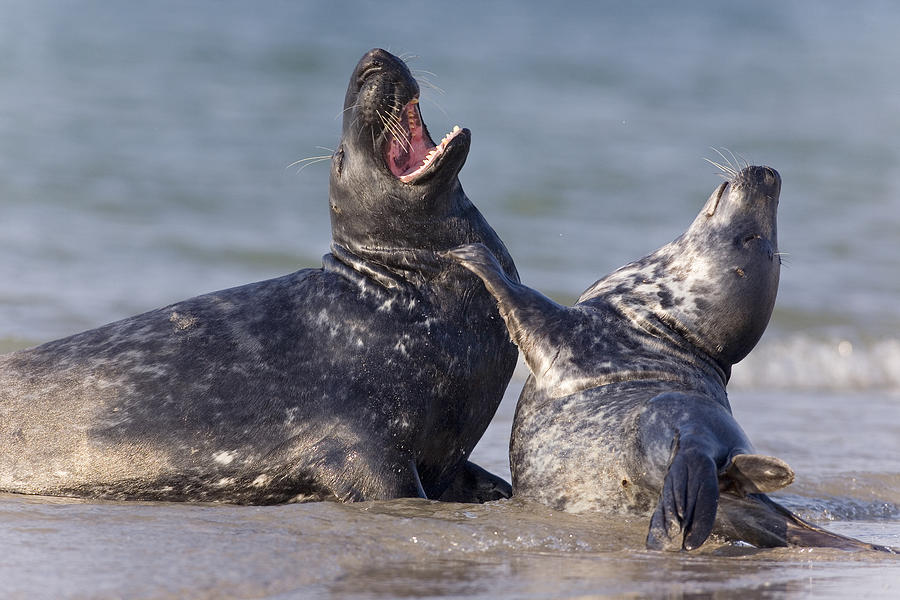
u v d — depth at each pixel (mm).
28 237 62000
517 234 70375
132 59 108500
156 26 123750
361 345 24312
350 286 24984
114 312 49812
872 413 43031
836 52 151375
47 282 54094
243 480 24156
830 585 18094
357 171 24906
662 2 182750
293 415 24047
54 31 116312
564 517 22172
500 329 25266
